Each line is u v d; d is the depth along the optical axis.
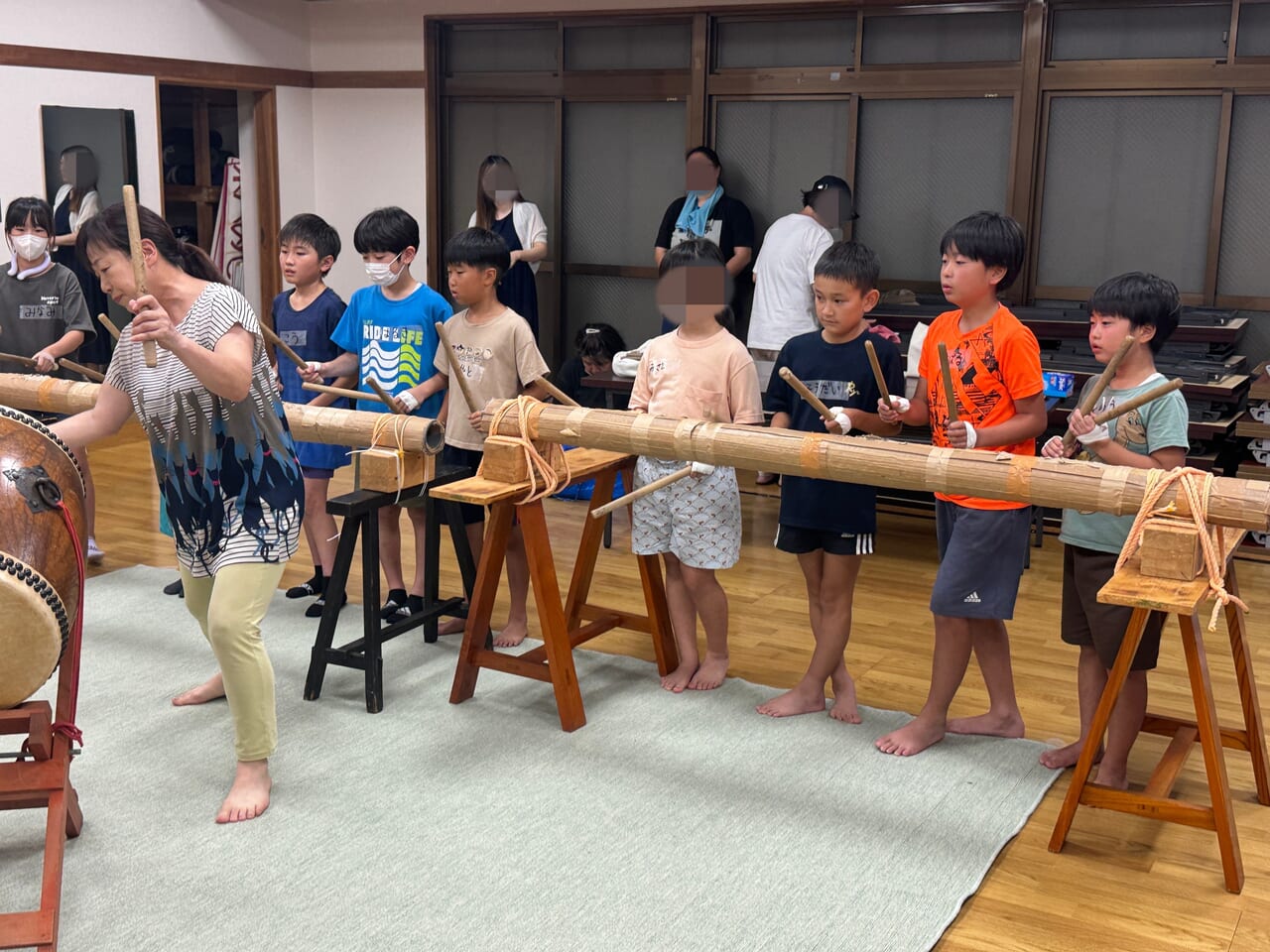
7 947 2.04
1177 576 2.32
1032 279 6.07
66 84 6.44
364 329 3.82
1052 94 5.85
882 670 3.63
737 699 3.36
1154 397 2.43
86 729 3.09
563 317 7.35
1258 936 2.31
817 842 2.60
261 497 2.57
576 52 7.03
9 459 2.27
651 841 2.59
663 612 3.50
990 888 2.46
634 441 2.88
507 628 3.74
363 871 2.46
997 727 3.14
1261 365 5.29
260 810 2.67
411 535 4.92
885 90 6.15
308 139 7.89
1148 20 5.63
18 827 2.61
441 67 7.45
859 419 3.00
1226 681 3.54
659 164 6.89
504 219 6.80
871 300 3.08
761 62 6.50
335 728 3.12
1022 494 2.51
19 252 4.38
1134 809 2.53
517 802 2.75
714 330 3.23
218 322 2.44
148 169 6.93
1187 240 5.73
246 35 7.38
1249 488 2.33
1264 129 5.49
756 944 2.23
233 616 2.56
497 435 3.04
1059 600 4.31
